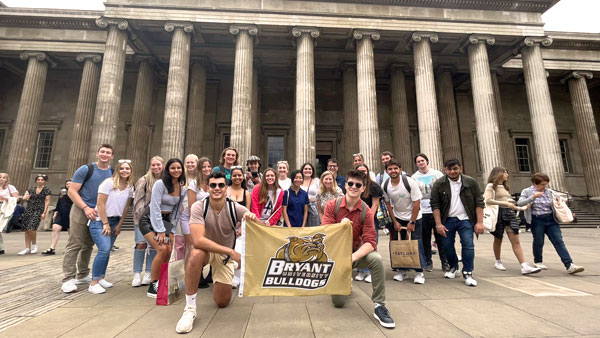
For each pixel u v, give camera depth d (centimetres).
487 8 1800
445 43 1947
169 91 1576
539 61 1788
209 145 2300
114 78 1580
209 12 1666
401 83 2191
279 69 2353
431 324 306
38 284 482
